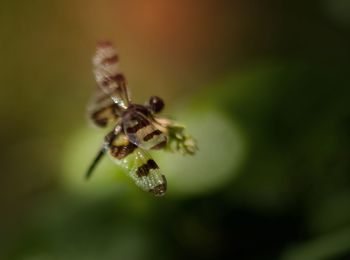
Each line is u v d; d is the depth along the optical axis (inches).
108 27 48.6
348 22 33.4
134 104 16.8
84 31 48.5
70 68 48.7
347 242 26.3
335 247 26.3
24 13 48.3
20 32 48.5
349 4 33.0
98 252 28.5
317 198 27.9
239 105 29.0
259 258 27.6
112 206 28.9
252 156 28.0
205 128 28.4
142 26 48.6
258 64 31.0
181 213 28.2
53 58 48.8
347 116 28.6
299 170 28.1
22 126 48.4
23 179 46.6
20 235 31.4
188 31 48.5
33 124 48.4
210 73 48.0
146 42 48.7
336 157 28.1
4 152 47.7
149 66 48.7
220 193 27.8
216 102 29.2
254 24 47.2
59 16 48.4
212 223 28.2
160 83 48.6
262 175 28.0
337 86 29.4
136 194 28.7
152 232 28.4
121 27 48.6
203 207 28.0
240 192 27.9
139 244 28.2
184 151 16.9
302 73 29.7
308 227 27.7
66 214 29.7
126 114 16.7
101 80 17.0
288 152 28.2
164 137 16.3
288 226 27.9
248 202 28.0
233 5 47.7
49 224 29.9
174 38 48.8
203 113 28.9
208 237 28.2
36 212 31.1
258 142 28.2
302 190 28.0
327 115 28.8
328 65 30.1
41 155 47.3
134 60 48.7
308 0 43.9
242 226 28.1
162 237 28.2
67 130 47.9
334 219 27.3
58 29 48.4
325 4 33.8
